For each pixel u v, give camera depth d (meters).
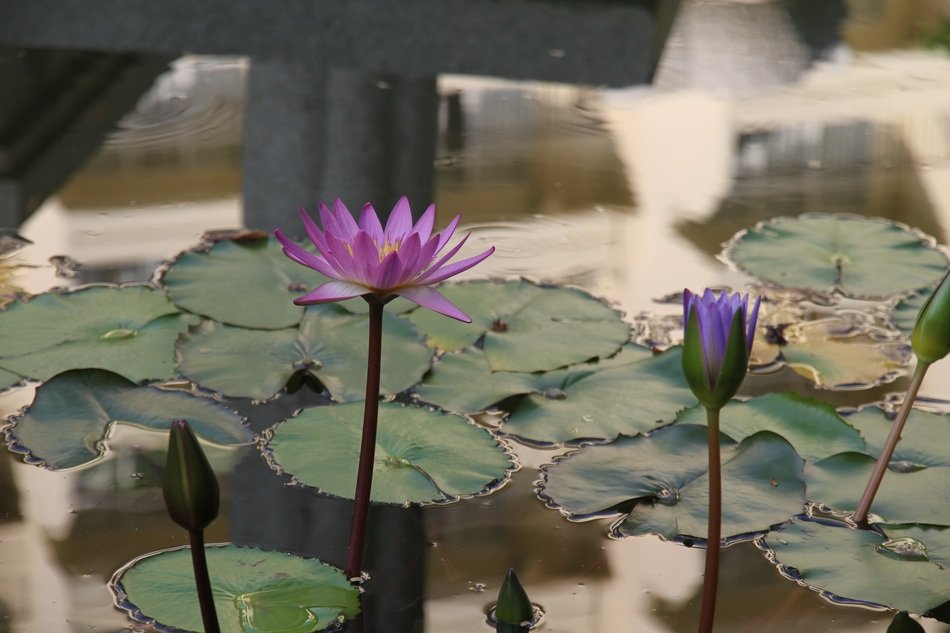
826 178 4.31
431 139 4.52
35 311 3.59
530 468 3.45
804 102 5.14
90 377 3.50
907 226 3.91
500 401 3.52
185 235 3.77
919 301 3.69
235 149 4.29
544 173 4.27
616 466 3.44
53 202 3.82
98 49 5.09
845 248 3.78
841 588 3.34
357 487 3.33
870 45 5.99
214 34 5.30
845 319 3.67
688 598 3.34
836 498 3.42
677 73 5.43
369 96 4.78
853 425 3.51
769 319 3.66
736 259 3.76
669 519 3.40
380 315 3.30
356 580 3.34
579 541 3.38
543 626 3.31
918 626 3.32
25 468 3.43
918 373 3.38
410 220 3.35
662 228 3.85
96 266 3.69
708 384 3.23
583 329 3.61
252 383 3.52
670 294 3.70
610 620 3.32
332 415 3.48
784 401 3.51
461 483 3.42
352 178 4.07
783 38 6.05
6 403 3.49
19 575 3.33
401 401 3.51
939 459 3.46
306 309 3.61
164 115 4.57
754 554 3.38
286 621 3.28
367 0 5.75
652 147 4.57
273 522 3.39
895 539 3.38
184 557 3.33
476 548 3.38
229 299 3.62
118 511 3.39
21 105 4.52
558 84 5.19
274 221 3.80
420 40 5.46
